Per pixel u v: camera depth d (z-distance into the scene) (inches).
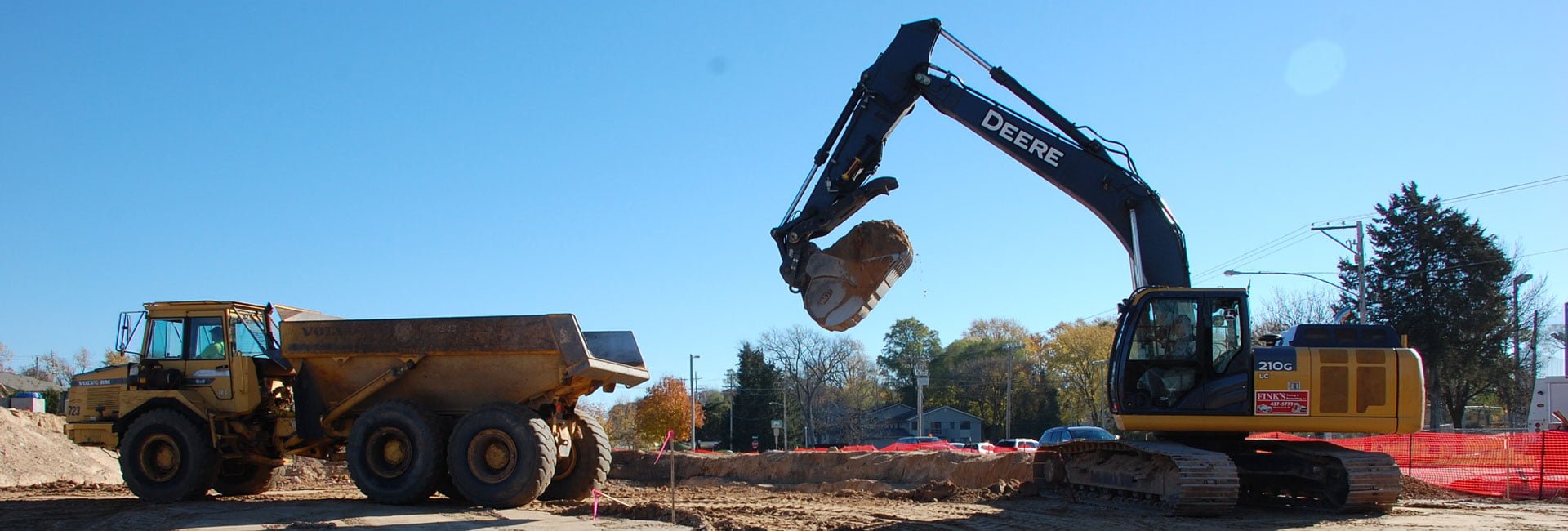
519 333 516.7
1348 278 1850.4
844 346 2733.8
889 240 519.2
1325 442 544.1
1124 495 550.0
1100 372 2586.1
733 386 2859.3
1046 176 559.8
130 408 574.6
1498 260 1752.0
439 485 538.9
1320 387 490.0
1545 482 642.8
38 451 830.5
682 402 2034.9
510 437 506.6
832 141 574.2
